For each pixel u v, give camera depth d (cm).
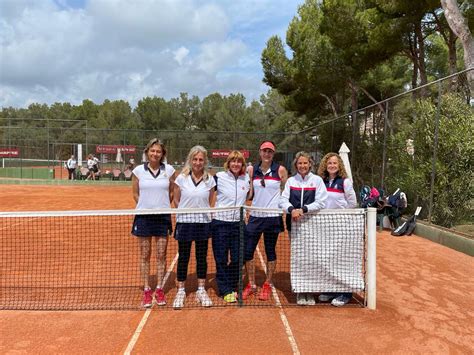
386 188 1080
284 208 443
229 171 471
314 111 2880
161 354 338
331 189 479
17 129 2527
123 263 608
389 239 843
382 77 2334
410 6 1355
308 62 1995
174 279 541
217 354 339
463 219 809
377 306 455
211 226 471
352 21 1617
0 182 2325
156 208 448
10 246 718
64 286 504
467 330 397
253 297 475
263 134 2408
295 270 450
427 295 498
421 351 353
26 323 397
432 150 883
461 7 1336
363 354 345
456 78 826
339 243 448
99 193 1820
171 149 2433
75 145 2403
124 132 2452
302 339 368
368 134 1220
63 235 809
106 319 407
